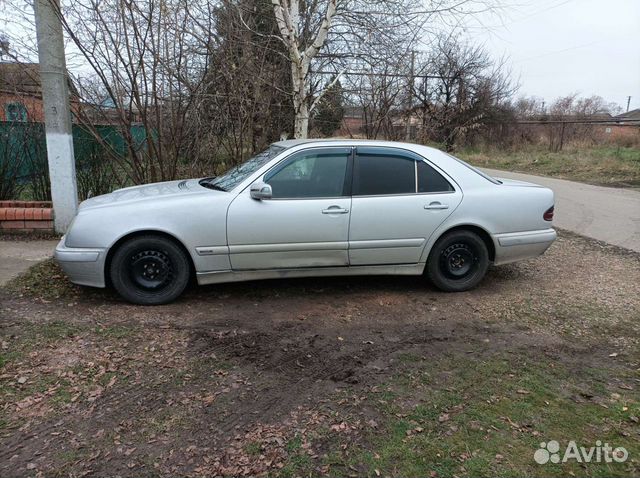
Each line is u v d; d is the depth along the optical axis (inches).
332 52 350.6
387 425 114.2
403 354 150.5
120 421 113.2
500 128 1127.6
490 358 149.3
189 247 178.1
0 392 122.3
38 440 106.0
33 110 293.9
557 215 401.7
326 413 118.3
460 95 604.4
